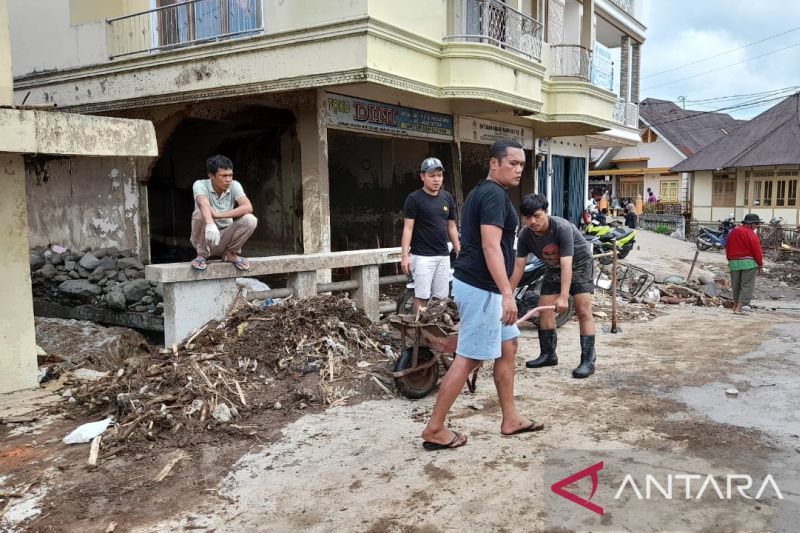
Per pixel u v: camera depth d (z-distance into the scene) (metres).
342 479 3.62
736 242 10.09
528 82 12.28
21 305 5.61
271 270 6.36
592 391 5.08
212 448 4.11
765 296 14.73
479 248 3.76
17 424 4.71
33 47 12.28
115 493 3.57
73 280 11.23
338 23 8.77
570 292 5.64
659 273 15.59
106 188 12.05
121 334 8.26
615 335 7.42
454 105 12.45
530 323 7.95
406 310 7.68
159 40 10.75
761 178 28.77
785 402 4.68
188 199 14.39
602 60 17.41
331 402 4.84
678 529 2.95
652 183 36.53
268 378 5.14
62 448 4.21
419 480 3.55
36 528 3.23
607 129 16.53
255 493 3.50
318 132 9.91
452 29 11.04
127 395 4.63
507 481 3.49
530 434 4.14
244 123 11.58
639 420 4.36
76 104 11.72
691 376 5.45
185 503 3.43
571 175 20.02
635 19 20.45
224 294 6.04
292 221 11.66
